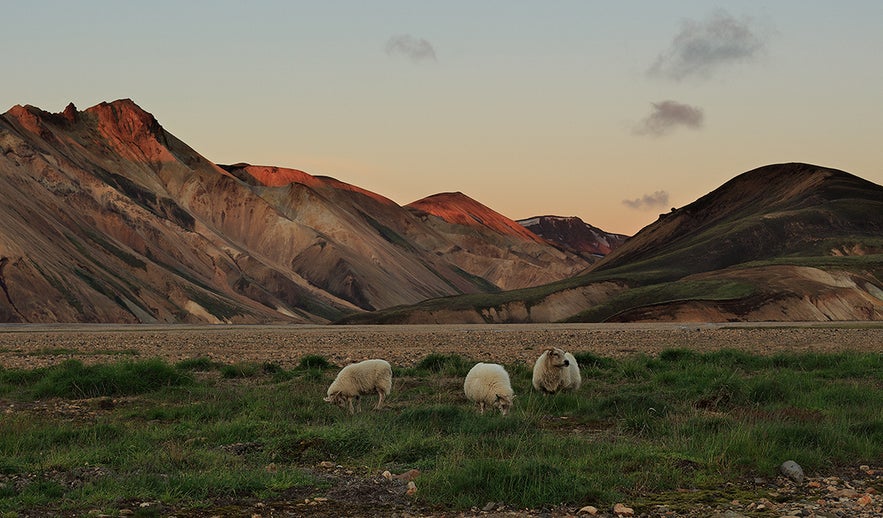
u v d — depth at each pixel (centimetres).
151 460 1209
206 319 19975
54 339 5481
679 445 1336
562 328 9069
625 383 2312
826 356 2930
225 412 1738
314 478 1142
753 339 5144
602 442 1376
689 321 15225
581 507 1023
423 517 977
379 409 1803
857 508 1020
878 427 1494
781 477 1191
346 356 3444
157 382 2203
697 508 1020
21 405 1912
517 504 1033
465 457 1225
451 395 2034
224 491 1072
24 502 990
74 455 1241
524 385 2198
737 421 1515
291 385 2211
